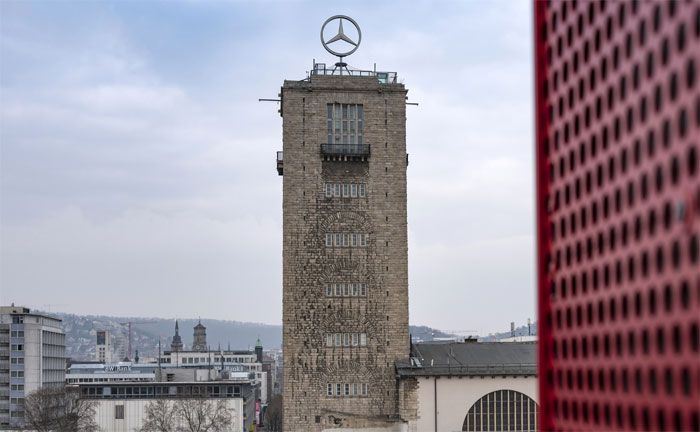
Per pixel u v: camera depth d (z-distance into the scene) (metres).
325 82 147.12
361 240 145.25
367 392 142.88
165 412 199.75
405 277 145.12
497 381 142.62
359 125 147.50
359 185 146.00
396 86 148.12
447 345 152.00
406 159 147.38
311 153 146.00
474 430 141.75
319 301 143.88
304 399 142.25
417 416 141.12
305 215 144.88
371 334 143.88
